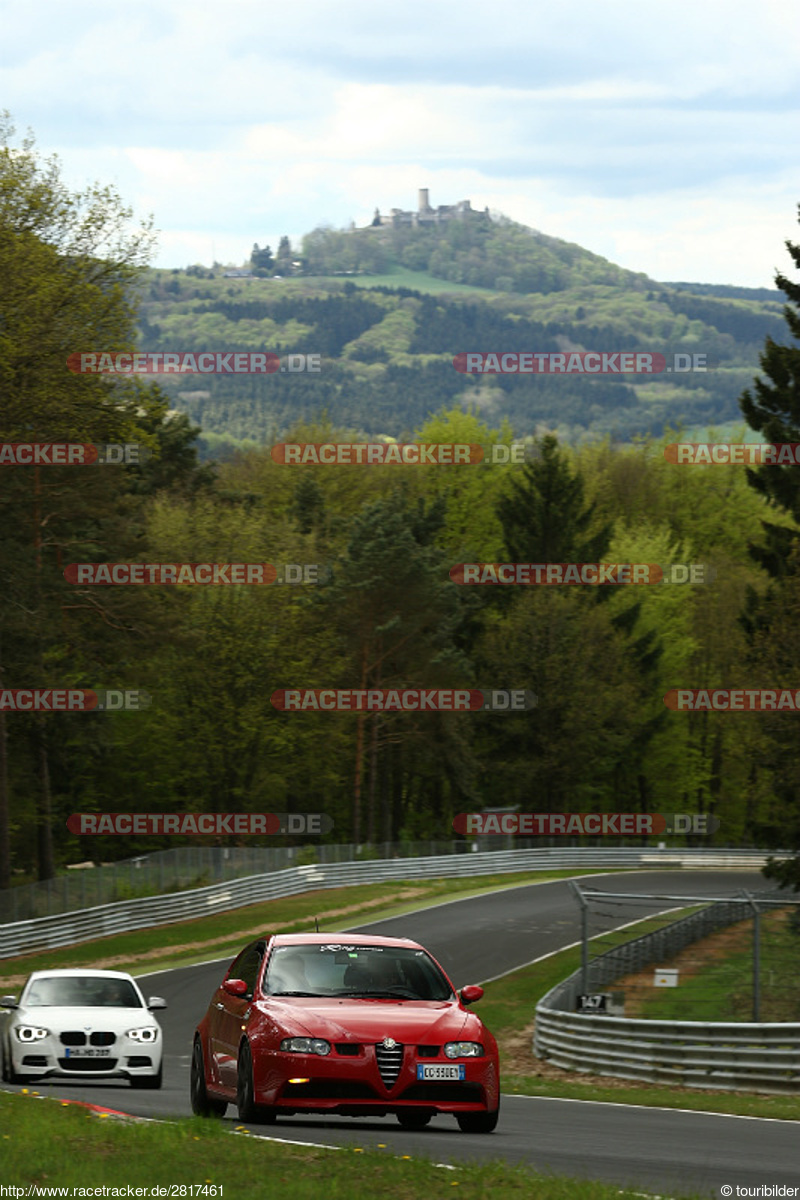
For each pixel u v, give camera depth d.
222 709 178.38
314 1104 29.27
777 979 77.62
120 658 141.75
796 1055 49.53
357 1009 30.44
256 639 177.75
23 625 125.06
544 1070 62.88
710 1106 43.66
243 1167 23.92
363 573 185.12
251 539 186.12
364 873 157.75
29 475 128.12
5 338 106.81
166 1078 54.97
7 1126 28.59
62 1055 44.69
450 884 161.25
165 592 160.00
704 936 88.44
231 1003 32.56
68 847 198.25
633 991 75.56
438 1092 29.86
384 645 190.25
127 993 48.59
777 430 111.50
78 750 181.12
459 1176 23.47
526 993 93.00
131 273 115.25
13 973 99.06
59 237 113.38
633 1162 28.02
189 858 134.62
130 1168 23.70
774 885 160.00
